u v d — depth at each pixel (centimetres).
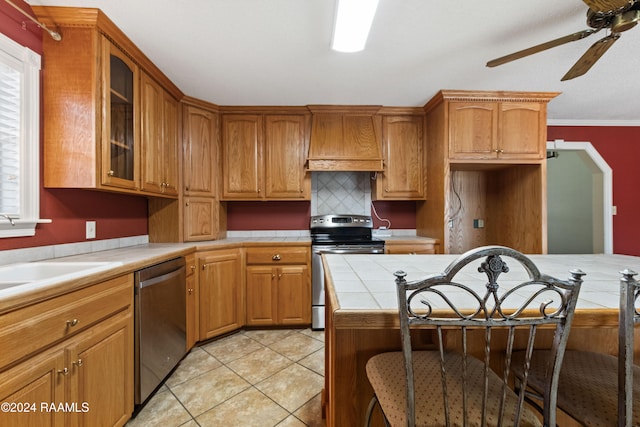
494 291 68
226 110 286
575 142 342
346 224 314
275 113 290
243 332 263
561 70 217
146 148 201
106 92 163
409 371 69
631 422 72
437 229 274
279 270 265
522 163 262
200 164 270
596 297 88
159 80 217
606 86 247
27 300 92
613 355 109
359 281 106
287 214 329
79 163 155
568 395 83
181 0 143
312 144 285
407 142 298
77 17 152
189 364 206
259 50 188
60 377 106
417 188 299
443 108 260
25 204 145
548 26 166
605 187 345
